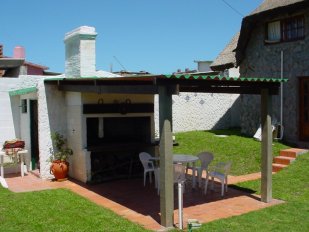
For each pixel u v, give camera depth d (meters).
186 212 8.53
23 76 14.69
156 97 15.77
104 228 7.35
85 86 10.80
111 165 12.30
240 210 8.62
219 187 10.84
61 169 11.84
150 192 10.44
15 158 13.38
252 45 17.19
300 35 15.02
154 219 8.03
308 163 12.20
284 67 15.63
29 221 7.75
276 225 7.51
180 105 20.80
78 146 11.98
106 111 11.98
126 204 9.23
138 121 13.24
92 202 9.29
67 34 13.51
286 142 15.28
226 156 14.45
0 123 14.34
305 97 15.02
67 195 9.94
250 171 12.76
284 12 14.89
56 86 12.48
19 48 19.86
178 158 10.59
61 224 7.57
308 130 14.85
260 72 16.80
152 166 11.41
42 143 12.23
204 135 18.55
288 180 10.87
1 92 14.34
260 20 16.33
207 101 21.70
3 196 9.80
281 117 15.69
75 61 13.09
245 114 18.14
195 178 11.38
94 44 12.96
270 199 9.28
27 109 13.60
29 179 12.25
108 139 12.62
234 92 9.16
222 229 7.30
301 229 7.29
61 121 12.61
